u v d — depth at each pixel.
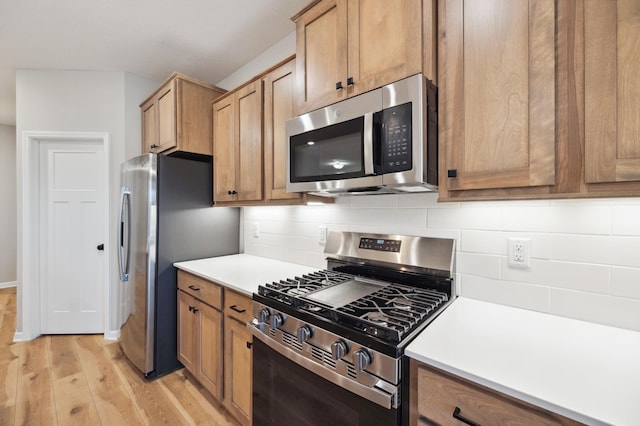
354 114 1.30
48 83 2.84
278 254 2.35
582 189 0.85
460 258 1.38
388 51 1.23
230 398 1.72
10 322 3.29
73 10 1.99
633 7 0.76
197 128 2.40
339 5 1.39
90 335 2.97
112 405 1.90
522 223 1.23
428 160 1.14
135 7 1.96
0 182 4.58
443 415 0.85
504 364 0.82
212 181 2.51
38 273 2.91
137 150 2.96
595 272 1.08
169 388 2.08
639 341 0.95
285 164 1.77
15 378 2.19
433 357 0.85
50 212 2.95
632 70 0.77
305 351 1.17
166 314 2.23
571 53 0.86
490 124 1.00
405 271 1.50
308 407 1.17
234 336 1.68
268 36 2.29
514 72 0.96
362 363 0.95
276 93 1.83
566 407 0.65
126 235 2.40
